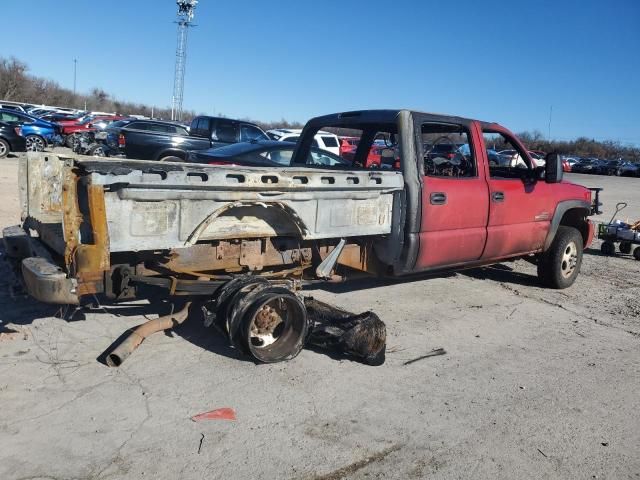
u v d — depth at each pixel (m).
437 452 3.46
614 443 3.70
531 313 6.37
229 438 3.45
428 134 6.49
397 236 5.63
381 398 4.08
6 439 3.28
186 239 4.25
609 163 49.31
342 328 4.61
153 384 4.04
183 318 4.74
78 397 3.79
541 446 3.61
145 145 16.06
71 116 33.22
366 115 6.16
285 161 10.27
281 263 5.15
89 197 3.77
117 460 3.17
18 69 71.06
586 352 5.27
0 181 13.79
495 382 4.48
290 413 3.79
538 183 7.05
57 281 3.91
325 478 3.14
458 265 6.31
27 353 4.37
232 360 4.50
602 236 10.70
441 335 5.45
